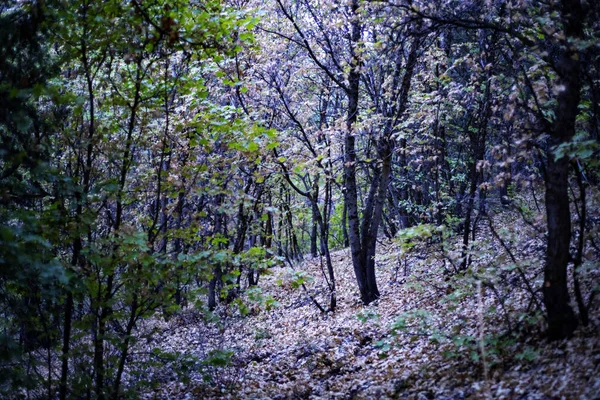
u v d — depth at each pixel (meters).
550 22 6.61
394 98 14.02
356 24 12.47
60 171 7.30
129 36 7.01
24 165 6.73
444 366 7.38
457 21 7.71
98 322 7.79
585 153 5.55
